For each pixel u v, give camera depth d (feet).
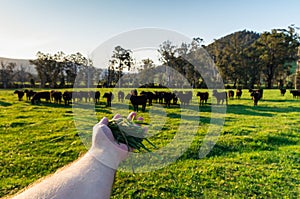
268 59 209.97
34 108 62.90
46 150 27.07
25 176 20.65
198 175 20.03
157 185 18.40
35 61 173.88
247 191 17.58
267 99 92.89
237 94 93.91
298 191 17.56
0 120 45.16
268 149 27.61
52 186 2.74
